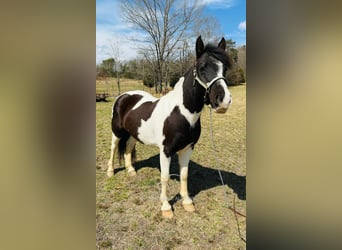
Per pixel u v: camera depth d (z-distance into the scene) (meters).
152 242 1.89
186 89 1.95
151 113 2.26
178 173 3.01
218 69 1.73
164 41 12.53
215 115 6.50
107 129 4.86
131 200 2.42
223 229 2.03
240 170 3.11
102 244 1.84
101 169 3.09
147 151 3.76
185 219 2.15
